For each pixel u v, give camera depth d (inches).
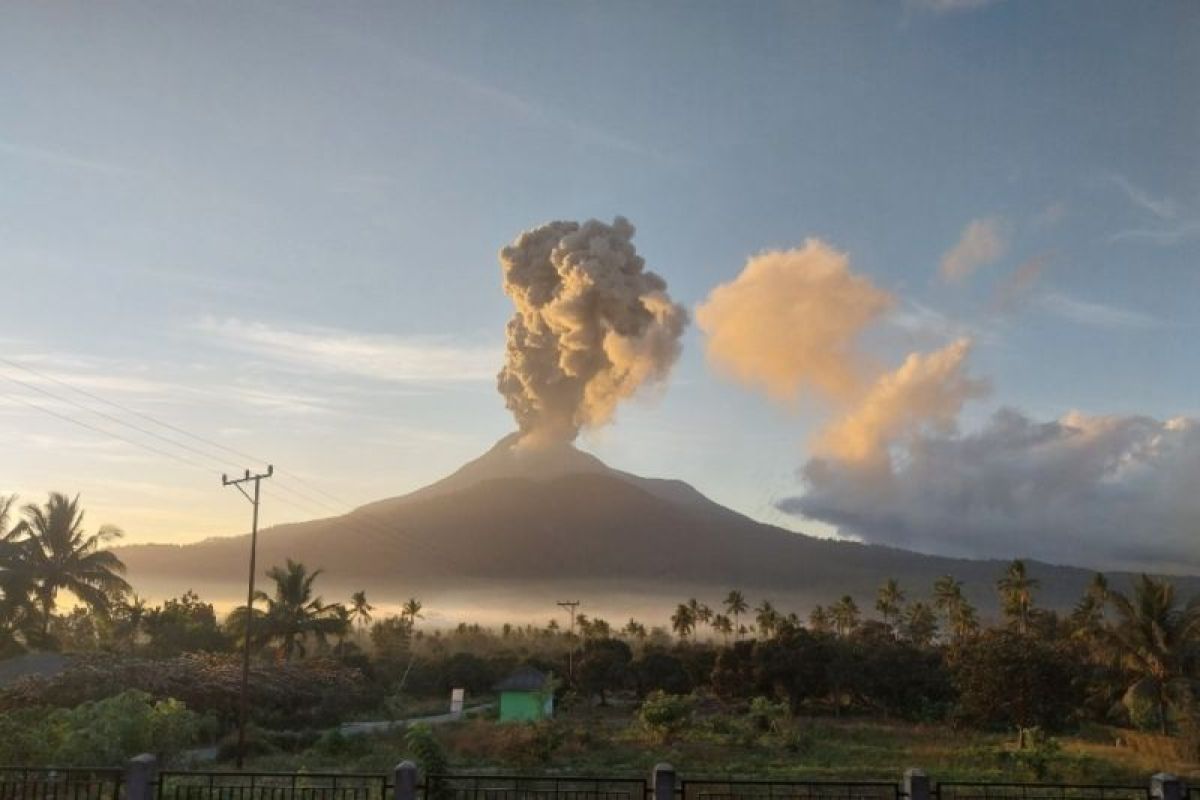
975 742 1911.9
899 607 4471.0
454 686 3134.8
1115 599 2111.2
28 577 2034.9
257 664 2102.6
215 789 864.9
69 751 969.5
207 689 1707.7
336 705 2178.9
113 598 2204.7
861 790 1097.4
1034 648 2112.5
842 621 4458.7
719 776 1310.3
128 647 2507.4
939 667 2618.1
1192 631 1988.2
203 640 2731.3
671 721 1802.4
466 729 1749.5
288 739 1643.7
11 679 1692.9
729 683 2886.3
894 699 2659.9
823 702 2891.2
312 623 2768.2
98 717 1042.1
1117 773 1456.7
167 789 788.6
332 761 1403.8
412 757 1307.8
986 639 2186.3
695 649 3412.9
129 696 1086.4
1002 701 2063.2
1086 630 2187.5
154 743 1053.8
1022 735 1676.9
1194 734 1711.4
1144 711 1998.0
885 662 2687.0
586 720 2356.1
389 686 3088.1
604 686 3107.8
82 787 765.3
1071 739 2108.8
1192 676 1991.9
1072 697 2095.2
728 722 2025.1
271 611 2755.9
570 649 4074.8
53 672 1753.2
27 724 1064.2
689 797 960.9
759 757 1583.4
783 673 2787.9
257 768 1288.1
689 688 3065.9
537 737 1541.6
